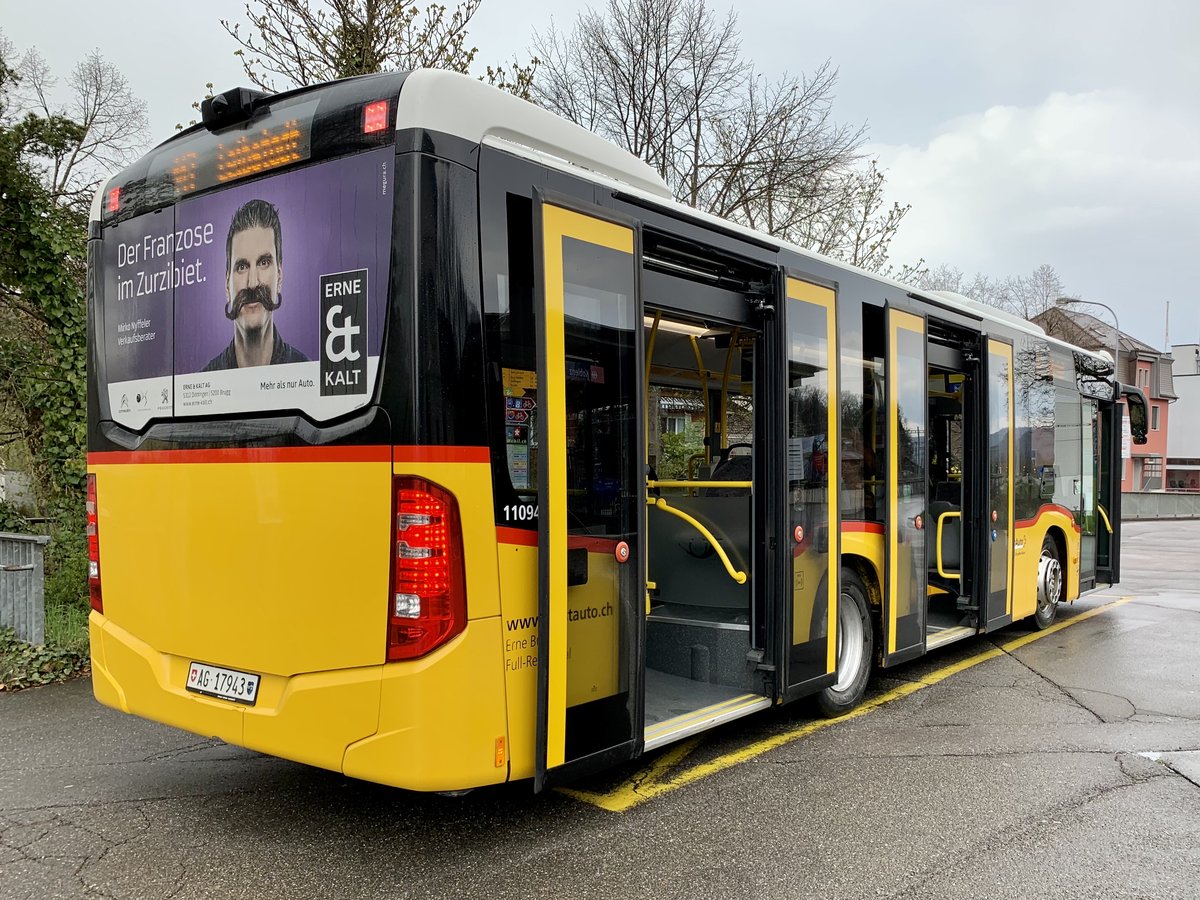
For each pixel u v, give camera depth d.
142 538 4.02
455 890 3.31
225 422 3.71
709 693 5.00
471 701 3.22
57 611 7.46
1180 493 43.59
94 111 22.19
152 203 4.07
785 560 4.90
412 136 3.22
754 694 4.98
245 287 3.66
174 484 3.85
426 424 3.15
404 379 3.16
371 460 3.22
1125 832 3.88
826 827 3.91
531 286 3.55
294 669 3.43
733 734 5.33
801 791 4.36
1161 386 58.16
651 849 3.68
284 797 4.26
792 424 5.00
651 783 4.47
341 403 3.32
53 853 3.63
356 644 3.27
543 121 3.80
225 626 3.66
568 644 3.49
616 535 3.73
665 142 17.91
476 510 3.24
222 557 3.66
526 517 3.43
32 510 9.56
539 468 3.37
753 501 5.02
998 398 7.44
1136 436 11.05
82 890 3.30
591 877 3.42
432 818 4.00
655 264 4.45
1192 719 5.65
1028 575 8.12
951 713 5.79
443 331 3.20
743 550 5.36
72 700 5.99
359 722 3.24
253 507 3.55
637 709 3.85
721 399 6.51
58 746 5.04
